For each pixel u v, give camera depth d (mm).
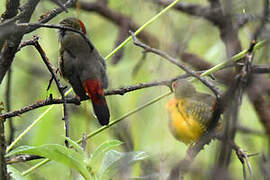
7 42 6059
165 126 9008
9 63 6219
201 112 8977
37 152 5707
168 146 8047
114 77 12617
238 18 8609
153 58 10375
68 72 8469
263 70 7758
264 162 8008
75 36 8727
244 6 8461
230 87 5605
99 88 8070
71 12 13461
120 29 13039
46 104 7145
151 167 8594
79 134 10953
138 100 10836
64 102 6898
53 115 11516
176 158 8297
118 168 5949
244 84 5738
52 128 11367
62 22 8984
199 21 11180
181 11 12828
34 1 5969
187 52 12914
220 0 11742
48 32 12617
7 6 5934
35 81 13742
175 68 9570
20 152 5645
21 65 13906
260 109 12172
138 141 10000
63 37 8820
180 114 9141
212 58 12914
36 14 11016
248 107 12930
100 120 7980
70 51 8562
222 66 8000
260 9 8664
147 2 10719
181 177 6559
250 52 6906
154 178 7707
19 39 6059
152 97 10672
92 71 8305
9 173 5938
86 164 5902
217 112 6625
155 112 10359
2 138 5824
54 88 12352
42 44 12656
